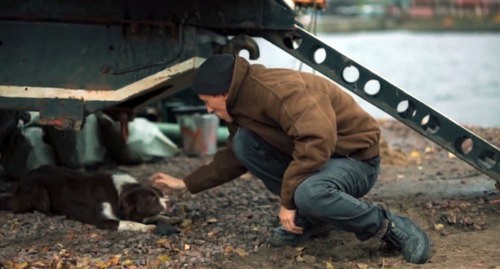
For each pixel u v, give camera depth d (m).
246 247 5.77
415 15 45.72
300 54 6.56
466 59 27.77
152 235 6.10
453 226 6.24
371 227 5.23
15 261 5.47
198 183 5.80
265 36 6.61
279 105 4.91
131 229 6.21
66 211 6.61
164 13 6.29
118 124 9.06
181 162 9.54
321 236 5.90
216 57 5.06
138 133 9.34
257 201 7.28
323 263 5.39
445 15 45.53
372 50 30.88
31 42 6.30
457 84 20.84
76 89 6.34
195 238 6.01
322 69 6.55
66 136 8.52
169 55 6.33
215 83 5.01
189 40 6.34
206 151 9.89
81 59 6.32
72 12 6.25
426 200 7.07
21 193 6.76
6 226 6.38
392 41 36.22
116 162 9.32
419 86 20.47
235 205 7.14
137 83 6.35
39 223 6.46
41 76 6.33
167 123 10.82
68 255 5.62
